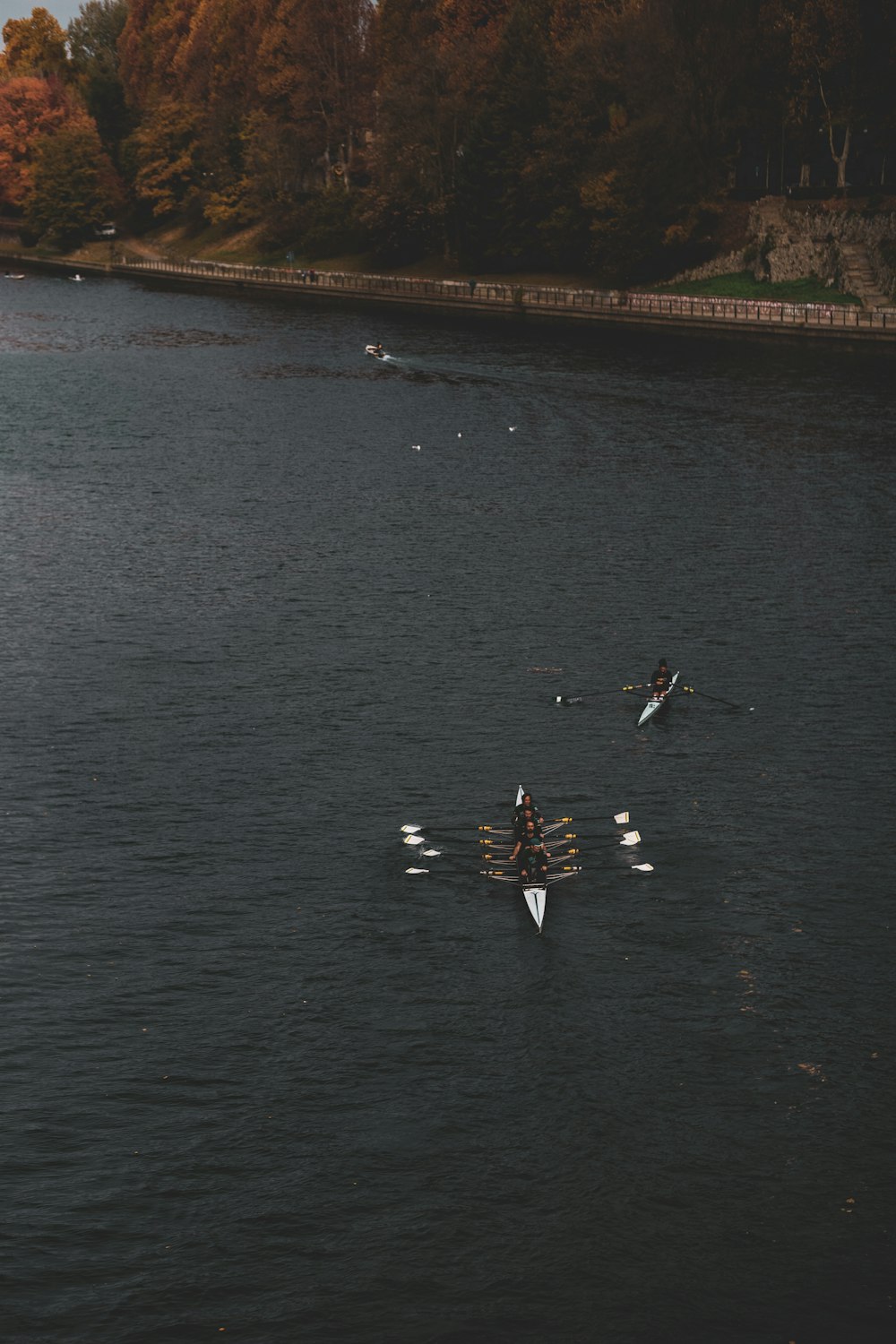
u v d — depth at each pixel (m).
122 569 59.16
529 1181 25.00
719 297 137.62
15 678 46.81
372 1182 24.94
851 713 43.91
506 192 161.00
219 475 77.19
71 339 136.25
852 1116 26.55
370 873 34.94
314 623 52.38
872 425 85.69
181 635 51.03
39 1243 23.53
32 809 37.91
